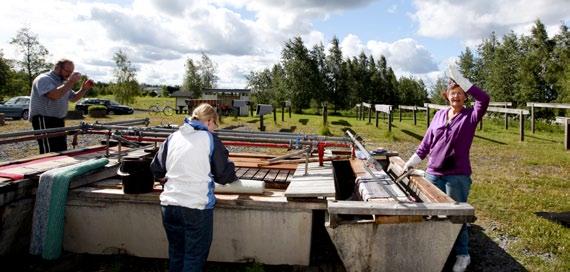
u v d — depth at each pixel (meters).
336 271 3.88
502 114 26.62
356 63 55.25
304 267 3.94
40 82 5.47
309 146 5.00
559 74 31.86
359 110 29.06
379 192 3.88
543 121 23.61
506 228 5.14
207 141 3.22
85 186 4.29
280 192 4.18
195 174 3.13
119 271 3.84
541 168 9.27
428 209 3.26
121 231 4.10
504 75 37.56
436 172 4.01
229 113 31.34
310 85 46.81
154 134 5.36
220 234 3.98
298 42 47.25
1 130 17.14
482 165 9.62
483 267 4.07
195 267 3.14
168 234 3.28
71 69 5.75
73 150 5.58
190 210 3.08
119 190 4.09
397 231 3.40
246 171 5.27
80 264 3.98
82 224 4.13
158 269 3.92
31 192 4.12
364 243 3.44
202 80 67.69
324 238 4.68
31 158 5.03
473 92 3.66
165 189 3.20
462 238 3.81
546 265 4.11
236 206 3.88
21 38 41.09
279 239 3.92
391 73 57.81
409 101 59.31
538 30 34.31
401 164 5.32
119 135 5.23
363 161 5.52
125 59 49.50
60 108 5.78
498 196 6.55
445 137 3.91
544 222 5.28
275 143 5.16
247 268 3.81
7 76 39.72
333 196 3.72
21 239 4.11
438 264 3.42
